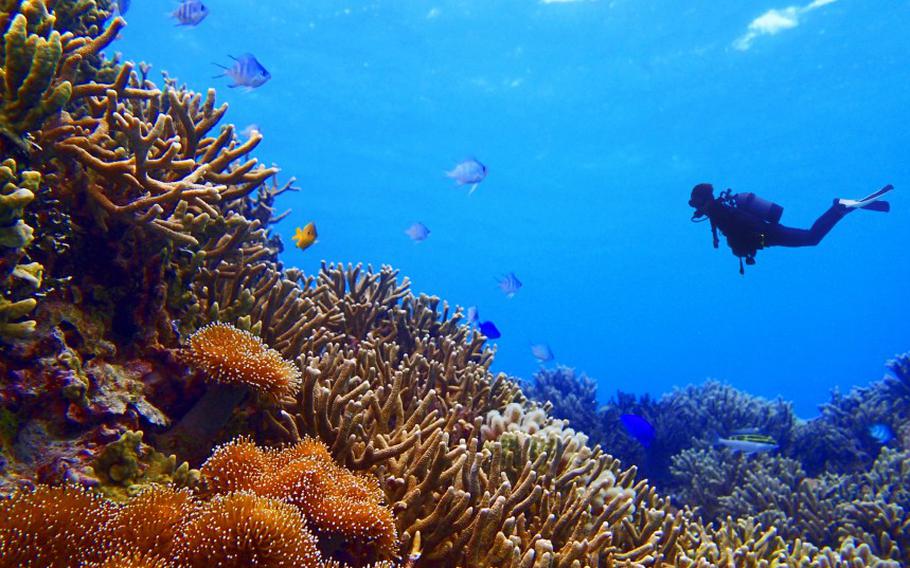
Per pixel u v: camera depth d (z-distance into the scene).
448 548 2.74
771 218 6.41
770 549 4.37
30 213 2.66
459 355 5.49
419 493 2.83
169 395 2.96
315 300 5.04
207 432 2.81
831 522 6.59
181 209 3.10
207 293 3.70
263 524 1.87
